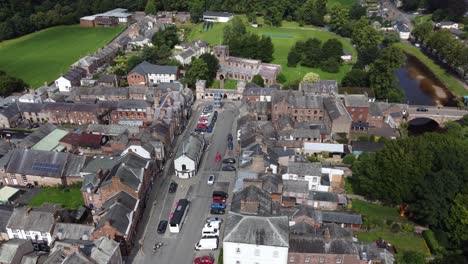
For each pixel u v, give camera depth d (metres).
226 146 123.00
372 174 95.56
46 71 197.75
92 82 175.62
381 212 94.81
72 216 87.94
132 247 81.62
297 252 71.88
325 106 133.62
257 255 71.19
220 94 157.88
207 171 109.12
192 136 116.31
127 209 82.00
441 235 84.12
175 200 96.62
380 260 74.25
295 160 105.69
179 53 197.00
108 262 67.31
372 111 136.38
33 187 102.50
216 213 92.00
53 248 72.81
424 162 92.50
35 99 151.12
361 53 199.25
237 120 138.00
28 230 78.94
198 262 77.38
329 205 93.56
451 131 126.38
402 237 86.25
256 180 84.56
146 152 102.25
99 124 128.88
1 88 160.12
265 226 71.06
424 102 169.00
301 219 81.44
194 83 170.00
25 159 103.25
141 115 137.12
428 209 85.88
